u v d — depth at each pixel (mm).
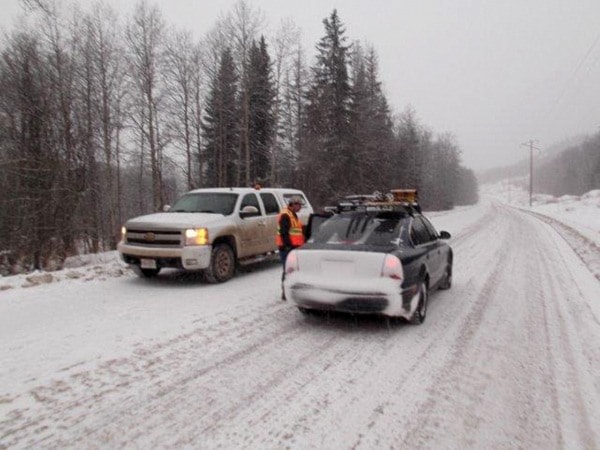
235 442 3291
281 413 3734
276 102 32531
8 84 15289
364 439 3361
